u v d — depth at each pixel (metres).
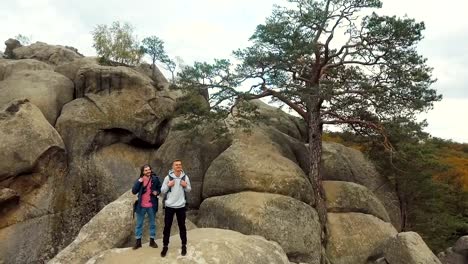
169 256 12.25
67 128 25.59
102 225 15.06
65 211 23.69
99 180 24.97
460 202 32.38
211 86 22.77
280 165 21.50
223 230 15.53
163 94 28.67
